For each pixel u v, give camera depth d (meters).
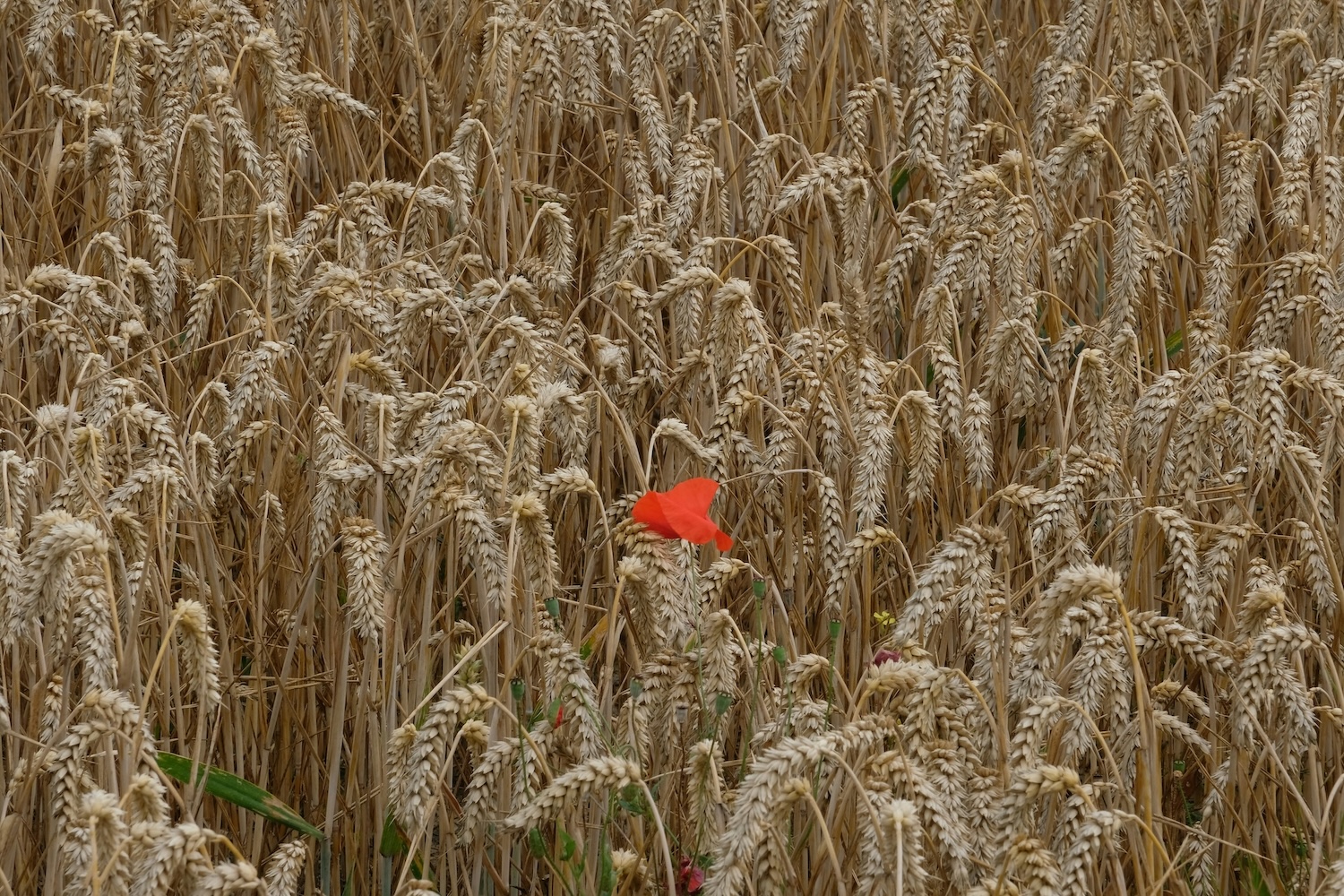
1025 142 8.59
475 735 4.77
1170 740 6.25
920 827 4.04
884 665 4.73
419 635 6.04
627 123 10.14
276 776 6.33
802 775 4.59
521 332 6.16
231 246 8.67
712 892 3.98
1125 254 7.59
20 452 6.27
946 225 7.80
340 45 10.75
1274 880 5.64
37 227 9.39
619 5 10.38
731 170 9.23
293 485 6.77
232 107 8.62
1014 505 6.29
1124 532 6.46
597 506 6.58
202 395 6.24
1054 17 12.65
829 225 8.68
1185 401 6.43
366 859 5.73
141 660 5.85
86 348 6.57
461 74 10.50
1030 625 5.52
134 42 8.95
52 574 4.41
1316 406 7.59
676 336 7.59
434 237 8.95
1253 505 6.84
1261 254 9.38
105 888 3.94
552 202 8.09
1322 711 5.16
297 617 5.73
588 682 4.72
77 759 4.39
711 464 5.98
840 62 10.85
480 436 5.34
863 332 7.73
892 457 7.22
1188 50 11.64
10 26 10.45
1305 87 8.85
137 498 5.41
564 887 4.76
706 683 4.94
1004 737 4.76
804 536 6.65
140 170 9.51
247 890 4.05
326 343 6.69
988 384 6.91
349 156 9.90
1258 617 5.18
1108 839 4.12
